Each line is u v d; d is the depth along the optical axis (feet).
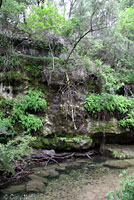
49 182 14.05
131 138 25.77
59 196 11.66
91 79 26.99
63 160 20.40
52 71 23.99
